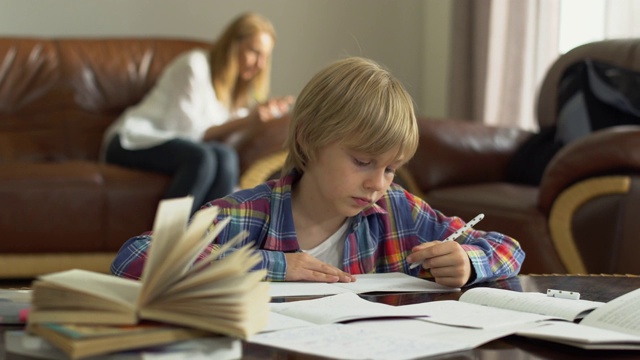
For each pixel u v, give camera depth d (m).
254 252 1.48
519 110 4.41
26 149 4.03
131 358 0.94
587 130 3.34
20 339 1.01
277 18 4.94
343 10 5.04
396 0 5.12
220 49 3.94
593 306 1.24
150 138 3.71
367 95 1.44
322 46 5.02
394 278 1.54
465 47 4.53
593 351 1.06
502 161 3.63
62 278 1.01
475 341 1.07
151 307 0.97
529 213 3.00
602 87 3.36
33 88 4.11
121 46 4.30
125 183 3.54
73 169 3.57
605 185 2.81
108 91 4.20
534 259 2.97
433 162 3.48
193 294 0.97
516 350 1.06
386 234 1.67
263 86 4.01
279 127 3.73
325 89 1.48
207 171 3.55
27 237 3.43
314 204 1.61
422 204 1.72
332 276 1.49
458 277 1.48
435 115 5.07
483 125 3.67
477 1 4.47
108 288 1.01
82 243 3.49
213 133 3.77
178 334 0.96
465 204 3.21
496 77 4.47
